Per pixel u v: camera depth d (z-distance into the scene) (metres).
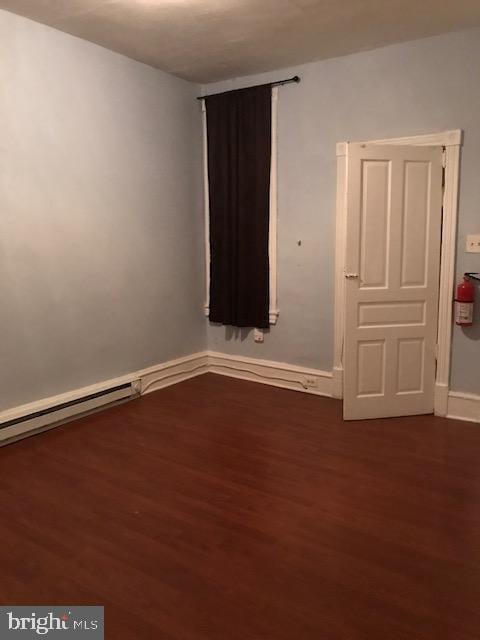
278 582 2.09
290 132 4.29
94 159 3.83
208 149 4.73
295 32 3.51
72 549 2.31
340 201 4.10
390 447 3.36
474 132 3.54
